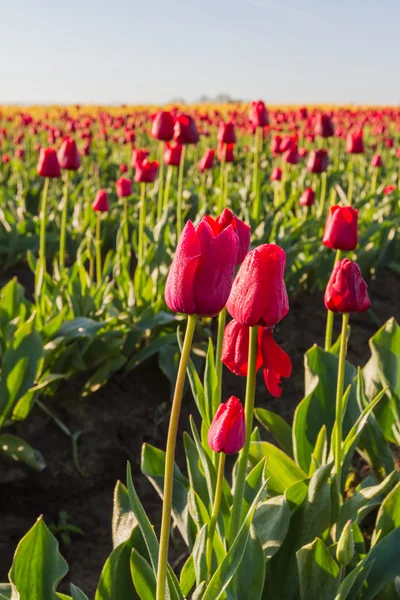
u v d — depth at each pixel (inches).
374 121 290.0
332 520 41.9
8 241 116.6
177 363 71.2
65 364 65.1
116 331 68.3
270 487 45.2
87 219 112.5
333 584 37.9
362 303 39.9
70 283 71.3
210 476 37.1
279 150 110.3
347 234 47.2
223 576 31.8
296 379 79.3
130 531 37.9
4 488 56.9
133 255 117.1
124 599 37.1
